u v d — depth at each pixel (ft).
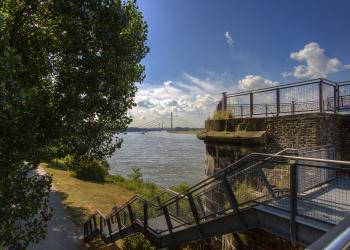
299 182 22.74
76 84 25.53
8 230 21.08
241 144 34.22
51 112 24.75
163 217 33.06
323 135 29.50
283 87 33.42
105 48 25.62
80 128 26.27
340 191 22.07
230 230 20.76
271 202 19.13
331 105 35.09
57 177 91.35
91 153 32.35
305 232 15.35
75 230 49.37
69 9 23.30
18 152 21.58
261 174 21.29
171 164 213.25
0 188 19.97
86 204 67.15
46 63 26.66
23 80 25.27
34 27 25.76
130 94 32.55
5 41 15.71
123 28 27.96
